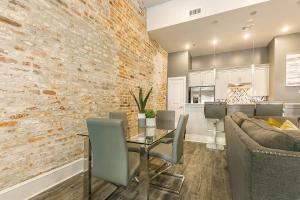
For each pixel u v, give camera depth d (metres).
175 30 4.38
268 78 5.31
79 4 2.39
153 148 2.06
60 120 2.11
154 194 1.80
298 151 0.84
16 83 1.65
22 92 1.70
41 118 1.88
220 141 4.05
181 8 3.98
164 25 4.20
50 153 1.98
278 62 4.70
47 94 1.95
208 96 6.15
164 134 2.07
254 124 1.37
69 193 1.81
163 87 5.85
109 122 1.34
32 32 1.79
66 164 2.18
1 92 1.54
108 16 3.02
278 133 0.95
